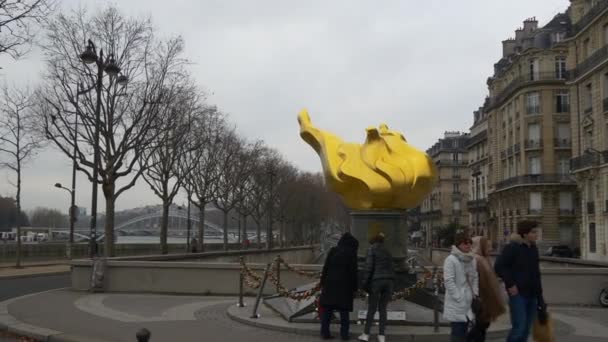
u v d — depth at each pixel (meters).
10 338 10.48
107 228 28.34
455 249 7.79
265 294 17.22
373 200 12.55
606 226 41.00
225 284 17.30
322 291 9.95
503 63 72.00
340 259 9.84
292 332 10.67
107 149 28.28
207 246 57.97
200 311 13.54
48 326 11.20
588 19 43.56
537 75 60.03
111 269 17.55
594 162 42.12
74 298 15.88
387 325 10.94
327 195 95.44
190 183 48.00
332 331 10.45
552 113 59.25
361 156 12.94
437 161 109.56
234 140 55.25
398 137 13.26
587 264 20.28
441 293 12.38
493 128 72.44
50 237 88.44
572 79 47.16
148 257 20.36
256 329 11.06
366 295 11.88
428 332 10.27
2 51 12.86
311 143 13.78
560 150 58.91
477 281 7.83
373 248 9.60
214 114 101.88
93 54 23.02
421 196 12.67
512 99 64.44
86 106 28.30
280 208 73.00
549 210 58.75
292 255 50.03
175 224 106.56
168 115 34.94
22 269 30.16
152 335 10.35
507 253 8.19
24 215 116.81
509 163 66.25
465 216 105.69
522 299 8.10
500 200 68.88
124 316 12.64
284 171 70.69
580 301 15.72
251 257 35.25
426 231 115.06
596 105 42.94
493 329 10.80
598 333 11.18
